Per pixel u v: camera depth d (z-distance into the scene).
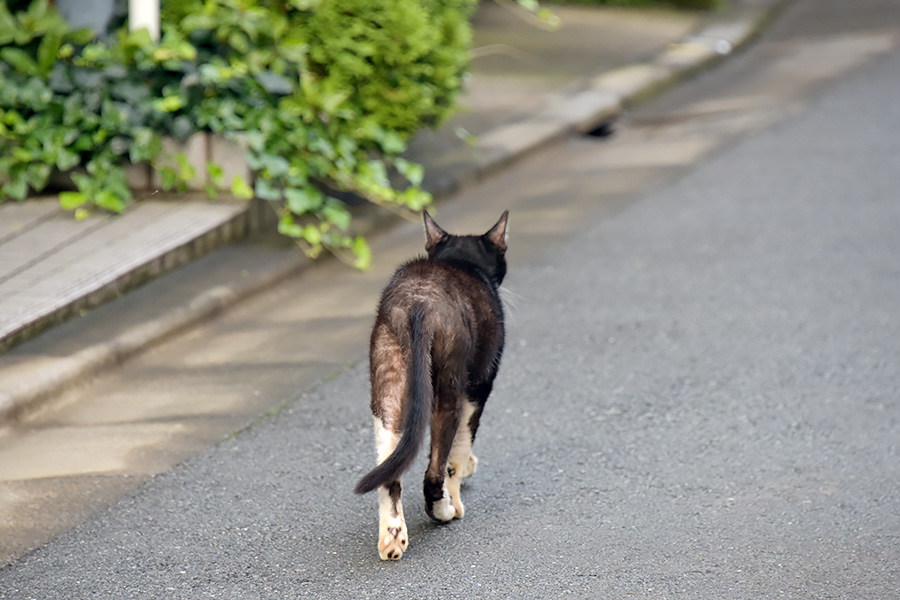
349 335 10.23
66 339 9.41
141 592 6.28
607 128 18.67
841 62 22.78
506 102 18.92
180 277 10.94
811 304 10.95
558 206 14.38
